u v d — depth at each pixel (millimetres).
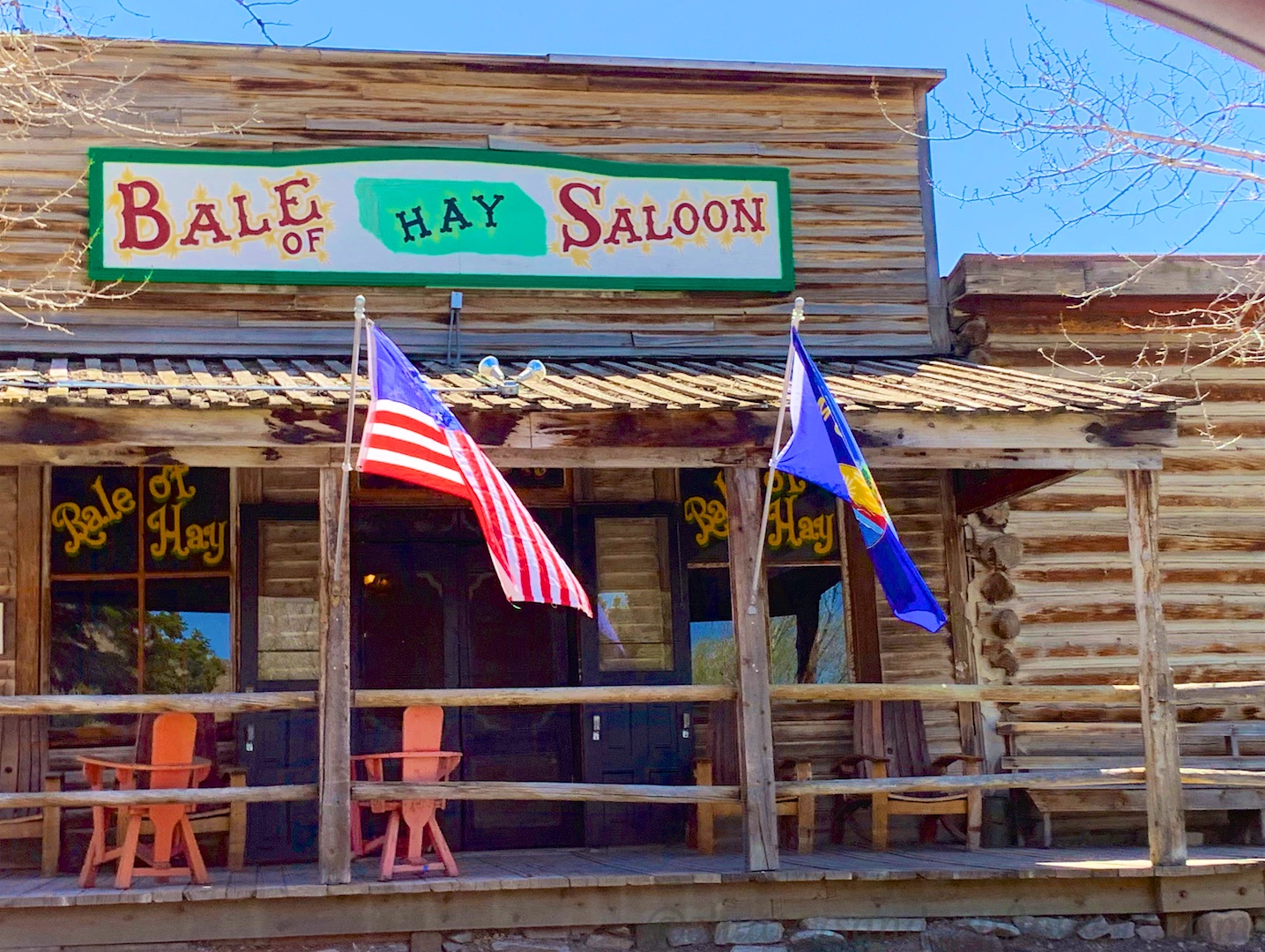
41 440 7594
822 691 8422
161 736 7992
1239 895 8734
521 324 10719
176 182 10289
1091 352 11195
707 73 11195
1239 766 10562
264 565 9914
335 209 10500
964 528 10852
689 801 8258
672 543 10484
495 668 10383
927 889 8398
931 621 7707
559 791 8055
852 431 8461
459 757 8344
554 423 8172
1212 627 11117
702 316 11016
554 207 10844
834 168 11391
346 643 7883
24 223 10086
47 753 9344
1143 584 8805
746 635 8328
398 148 10641
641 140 11102
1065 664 10883
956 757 10000
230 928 7574
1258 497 11359
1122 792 10391
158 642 9734
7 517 9656
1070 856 9367
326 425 7953
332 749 7781
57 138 10234
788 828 10305
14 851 9242
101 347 10039
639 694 8250
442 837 8266
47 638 9555
